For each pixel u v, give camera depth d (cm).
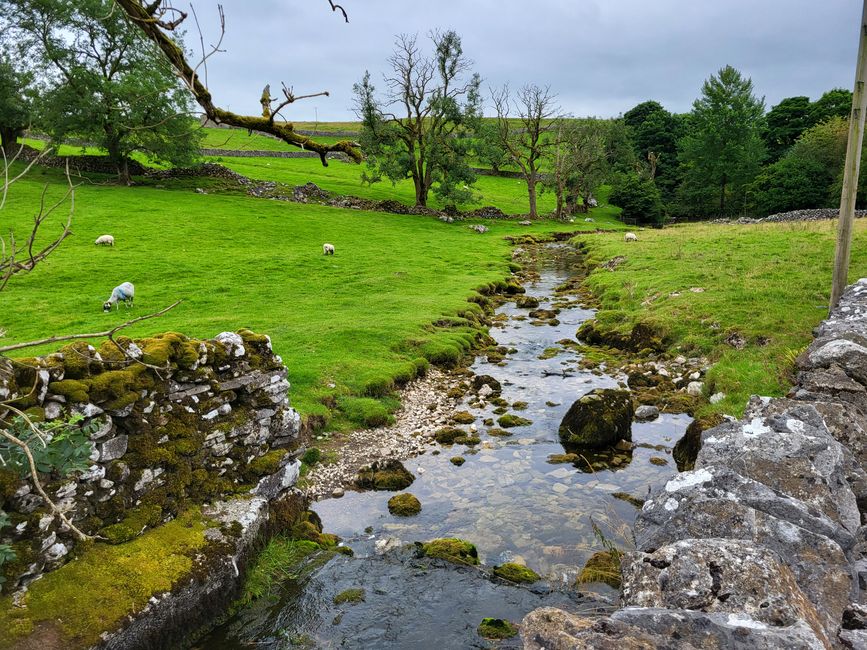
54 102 4619
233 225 4344
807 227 3788
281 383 1005
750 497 552
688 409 1420
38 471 606
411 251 4116
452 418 1437
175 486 788
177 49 388
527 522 955
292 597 781
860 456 695
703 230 4531
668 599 427
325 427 1365
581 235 5556
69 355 688
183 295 2583
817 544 487
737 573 425
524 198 8744
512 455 1224
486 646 675
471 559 845
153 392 773
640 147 11156
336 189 7075
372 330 2017
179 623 678
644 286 2584
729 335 1734
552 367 1858
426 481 1125
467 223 6231
